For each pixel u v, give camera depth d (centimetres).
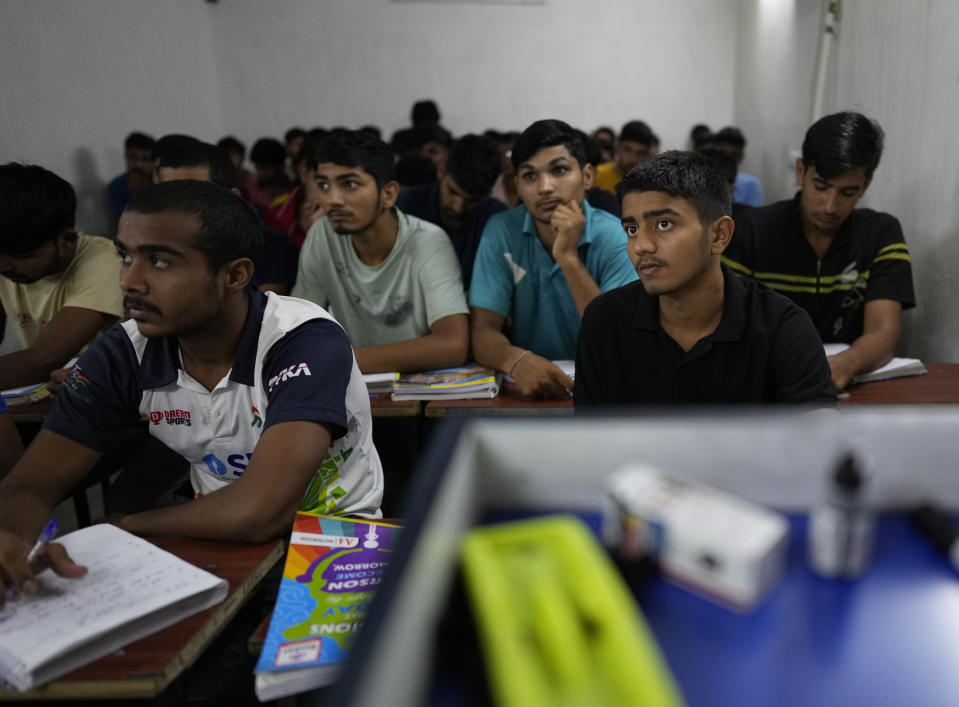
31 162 368
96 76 434
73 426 113
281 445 101
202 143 212
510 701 24
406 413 171
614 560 32
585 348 130
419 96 621
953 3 197
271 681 65
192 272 99
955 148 199
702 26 601
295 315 112
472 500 34
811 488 35
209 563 91
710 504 32
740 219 200
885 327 179
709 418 35
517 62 614
